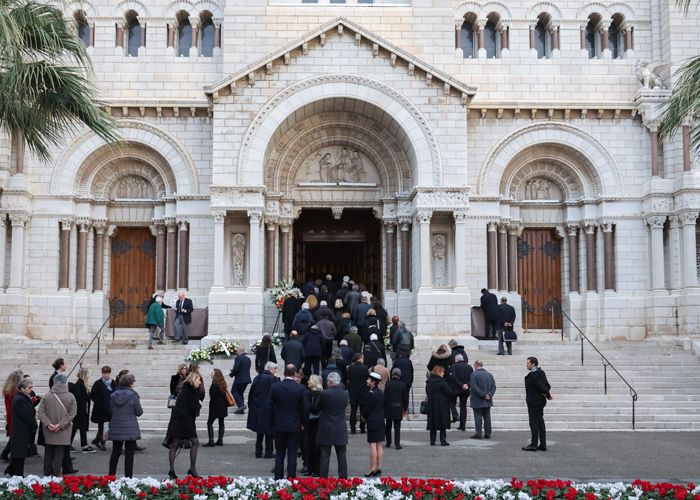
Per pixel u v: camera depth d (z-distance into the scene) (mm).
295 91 35406
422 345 34188
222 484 14898
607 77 38469
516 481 14945
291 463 16703
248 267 36031
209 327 34406
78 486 14531
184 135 37250
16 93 18516
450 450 21188
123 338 38000
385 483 15000
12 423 17016
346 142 38531
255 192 35000
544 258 39281
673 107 19766
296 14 37094
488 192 37344
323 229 41125
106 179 37969
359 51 35625
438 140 35375
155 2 38250
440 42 37562
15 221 35688
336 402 16625
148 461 19594
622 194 37469
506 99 38125
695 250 35656
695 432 25125
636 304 36938
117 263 38562
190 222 36781
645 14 38844
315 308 31562
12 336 35031
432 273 36406
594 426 25797
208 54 38906
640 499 14227
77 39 19328
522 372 29750
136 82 37781
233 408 26109
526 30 38625
